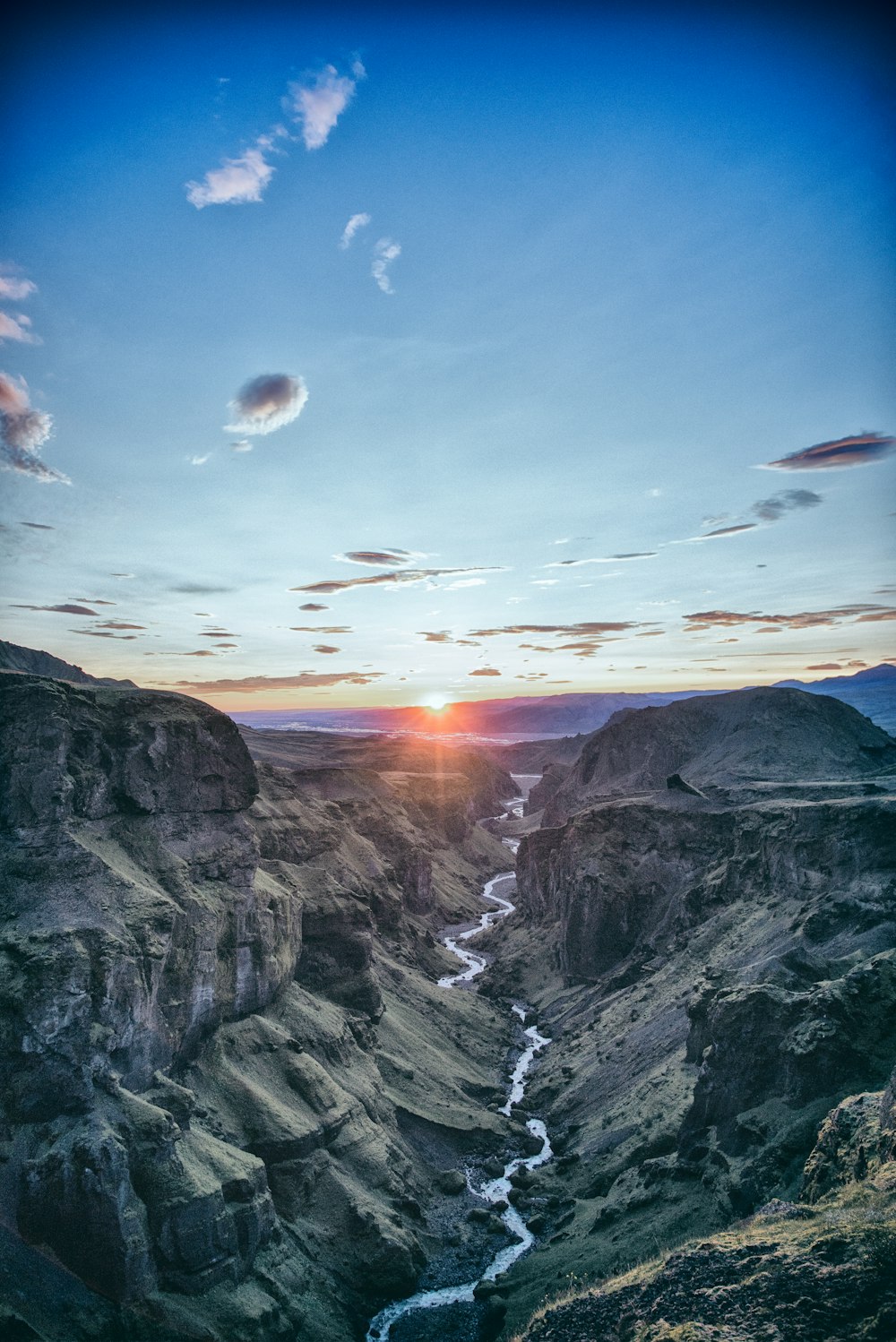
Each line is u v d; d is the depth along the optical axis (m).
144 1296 52.94
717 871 130.25
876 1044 63.41
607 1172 77.62
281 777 147.38
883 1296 33.06
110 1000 61.69
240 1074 76.50
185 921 75.12
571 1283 61.44
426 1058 106.88
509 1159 89.38
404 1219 73.75
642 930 139.12
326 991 105.50
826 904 96.00
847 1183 45.03
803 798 141.75
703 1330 34.53
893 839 98.50
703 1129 69.62
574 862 155.75
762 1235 41.16
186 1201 56.59
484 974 163.50
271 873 110.25
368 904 141.12
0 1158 53.31
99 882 69.31
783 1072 66.00
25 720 70.75
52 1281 51.03
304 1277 63.50
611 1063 101.31
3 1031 56.56
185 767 84.69
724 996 76.56
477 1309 64.75
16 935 61.34
